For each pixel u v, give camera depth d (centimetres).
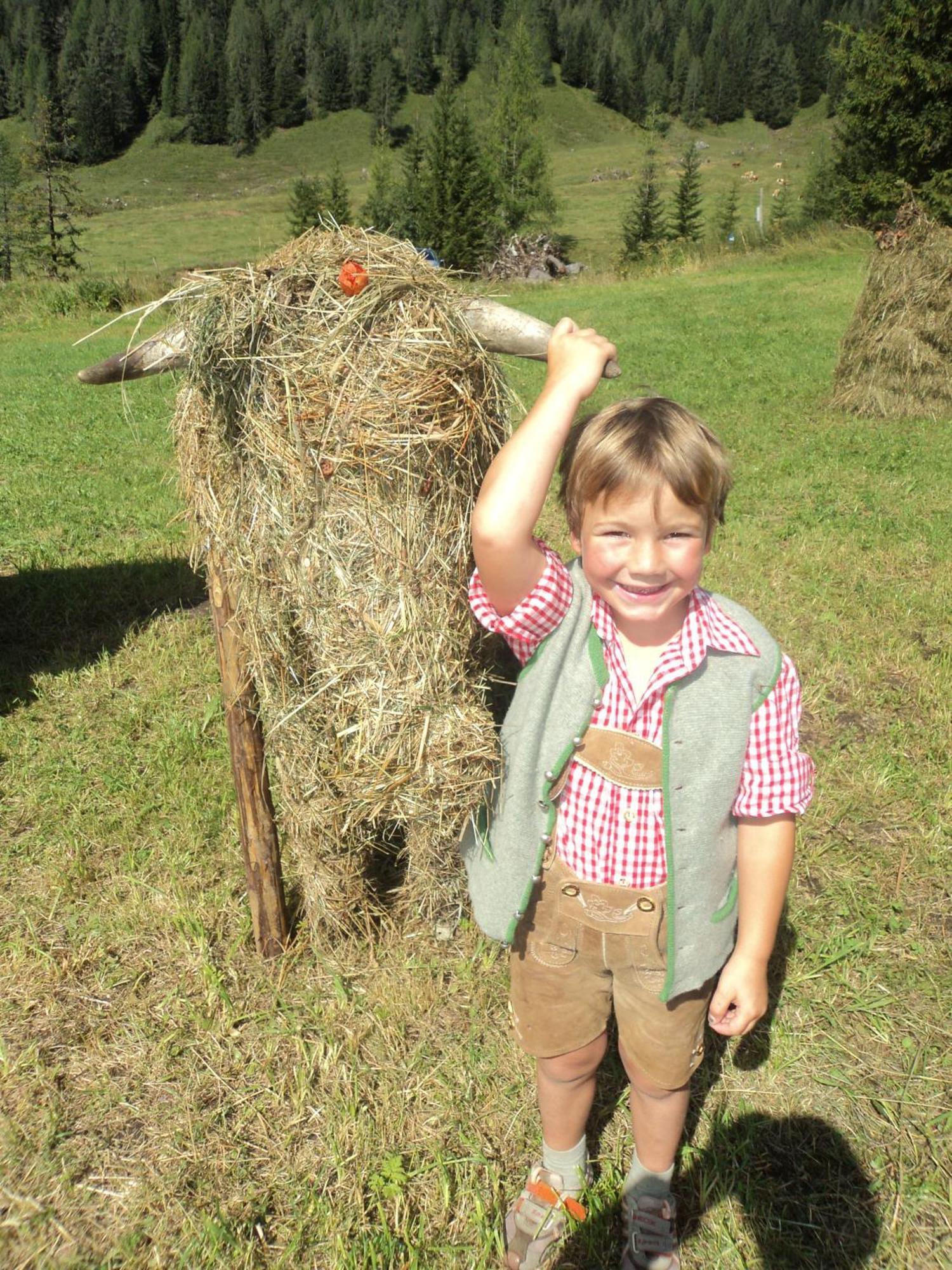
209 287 217
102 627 505
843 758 381
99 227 7262
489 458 232
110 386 1226
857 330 989
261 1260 208
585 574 171
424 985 272
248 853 269
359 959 282
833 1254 210
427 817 229
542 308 1936
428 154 4644
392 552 217
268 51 13600
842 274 2136
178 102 12706
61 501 714
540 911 185
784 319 1611
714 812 169
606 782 171
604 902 177
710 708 165
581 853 176
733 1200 221
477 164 4491
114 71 13062
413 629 219
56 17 15850
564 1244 212
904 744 389
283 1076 250
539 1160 229
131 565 591
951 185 3095
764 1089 248
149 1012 268
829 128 12175
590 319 1725
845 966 283
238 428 221
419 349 209
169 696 430
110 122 12138
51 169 4628
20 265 4481
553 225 5931
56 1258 208
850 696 429
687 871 170
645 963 179
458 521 224
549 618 167
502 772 218
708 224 5856
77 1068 252
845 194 3434
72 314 2283
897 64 3091
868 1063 254
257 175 11344
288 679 237
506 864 185
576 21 14912
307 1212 216
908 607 516
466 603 229
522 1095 246
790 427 931
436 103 4475
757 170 9200
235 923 297
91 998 272
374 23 15312
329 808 246
